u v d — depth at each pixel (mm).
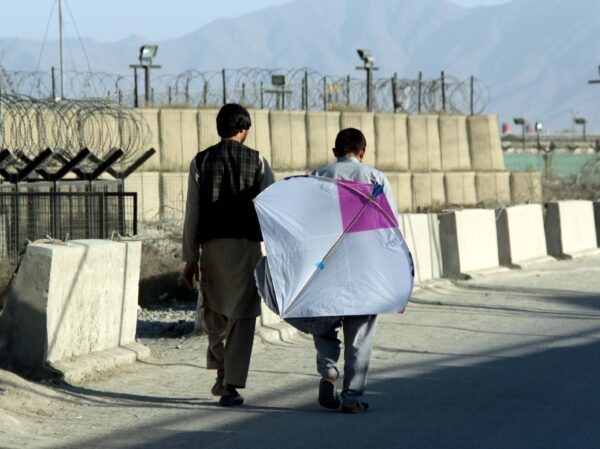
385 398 14781
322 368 13773
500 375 16609
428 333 21859
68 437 12375
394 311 13625
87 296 16953
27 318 15867
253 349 19875
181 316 26891
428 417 13383
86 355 16922
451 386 15688
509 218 37125
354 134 14414
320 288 13594
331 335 14000
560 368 17219
